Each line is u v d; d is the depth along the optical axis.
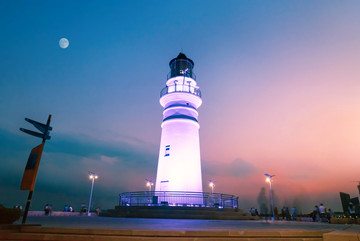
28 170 10.66
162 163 29.08
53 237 8.35
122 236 8.35
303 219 29.62
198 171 28.94
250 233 8.50
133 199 27.19
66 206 35.28
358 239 7.12
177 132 29.56
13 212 9.95
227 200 27.81
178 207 23.00
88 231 8.74
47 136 11.26
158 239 8.05
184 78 32.81
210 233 8.49
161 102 33.00
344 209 47.25
